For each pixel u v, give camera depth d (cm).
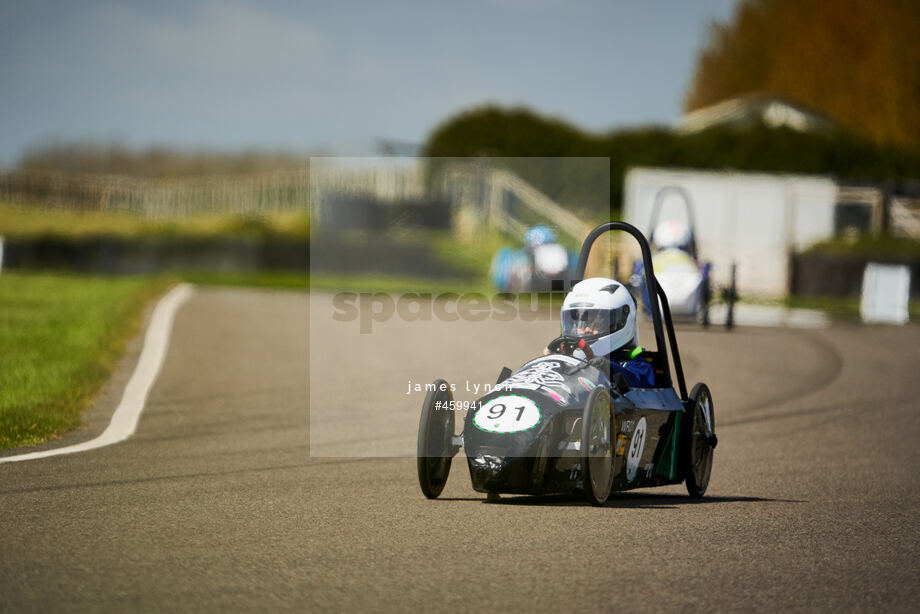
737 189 12225
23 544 2242
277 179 16012
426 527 2458
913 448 4069
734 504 2922
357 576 2033
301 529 2427
